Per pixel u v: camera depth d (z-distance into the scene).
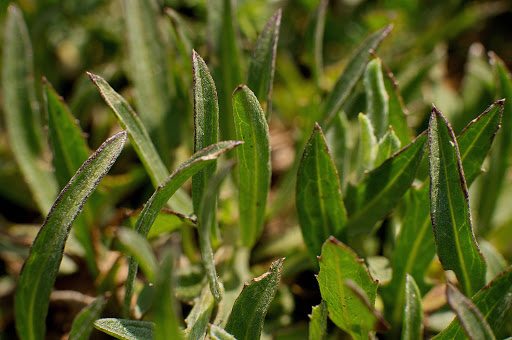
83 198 0.38
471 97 0.51
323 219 0.42
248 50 0.53
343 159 0.45
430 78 0.52
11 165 0.49
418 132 0.50
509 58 0.63
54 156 0.44
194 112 0.39
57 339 0.45
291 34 0.60
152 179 0.42
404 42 0.59
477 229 0.47
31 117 0.47
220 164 0.46
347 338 0.43
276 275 0.39
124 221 0.42
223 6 0.46
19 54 0.47
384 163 0.41
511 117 0.46
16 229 0.48
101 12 0.57
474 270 0.40
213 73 0.46
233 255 0.45
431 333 0.44
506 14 0.65
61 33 0.55
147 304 0.42
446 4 0.62
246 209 0.43
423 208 0.42
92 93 0.51
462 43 0.64
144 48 0.47
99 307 0.37
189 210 0.43
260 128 0.40
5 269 0.47
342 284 0.39
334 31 0.60
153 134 0.47
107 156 0.39
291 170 0.47
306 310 0.45
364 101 0.47
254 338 0.39
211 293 0.40
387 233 0.46
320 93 0.50
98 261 0.46
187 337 0.40
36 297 0.39
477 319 0.36
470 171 0.40
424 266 0.42
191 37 0.47
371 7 0.62
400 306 0.43
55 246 0.39
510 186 0.49
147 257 0.35
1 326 0.46
